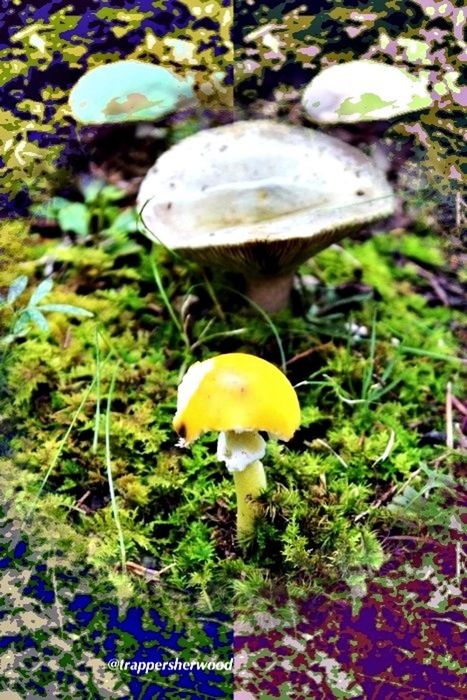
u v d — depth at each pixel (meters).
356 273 0.47
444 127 0.50
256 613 0.37
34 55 0.52
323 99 0.45
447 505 0.39
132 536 0.38
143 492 0.39
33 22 0.53
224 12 0.53
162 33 0.53
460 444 0.41
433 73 0.49
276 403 0.33
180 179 0.43
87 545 0.39
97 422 0.40
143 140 0.50
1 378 0.43
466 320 0.45
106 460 0.39
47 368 0.43
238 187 0.42
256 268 0.42
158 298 0.46
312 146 0.43
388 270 0.47
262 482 0.37
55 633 0.37
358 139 0.50
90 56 0.51
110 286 0.47
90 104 0.44
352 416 0.42
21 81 0.51
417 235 0.49
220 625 0.37
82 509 0.40
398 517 0.39
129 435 0.41
